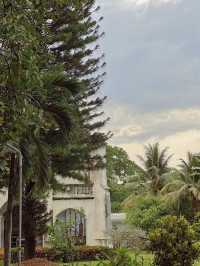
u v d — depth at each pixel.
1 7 7.98
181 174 43.47
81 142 27.05
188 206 41.22
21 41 7.91
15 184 17.44
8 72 8.13
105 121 28.81
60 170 27.09
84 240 36.38
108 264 10.59
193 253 14.02
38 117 10.36
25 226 24.95
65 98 17.38
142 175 50.50
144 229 41.97
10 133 8.91
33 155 16.94
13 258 24.41
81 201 36.84
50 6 9.71
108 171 58.69
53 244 28.62
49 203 35.19
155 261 14.12
